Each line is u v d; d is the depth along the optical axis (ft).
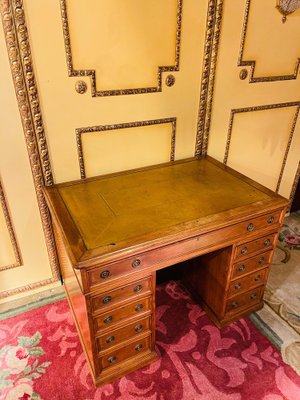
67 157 4.43
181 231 3.46
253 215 3.91
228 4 4.38
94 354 3.77
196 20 4.30
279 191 7.13
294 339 4.67
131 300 3.67
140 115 4.61
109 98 4.28
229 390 4.00
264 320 4.98
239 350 4.50
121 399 3.89
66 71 3.89
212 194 4.23
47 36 3.63
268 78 5.36
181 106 4.85
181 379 4.12
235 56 4.85
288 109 6.03
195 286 5.26
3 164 4.17
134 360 4.20
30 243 4.91
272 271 6.00
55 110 4.06
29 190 4.49
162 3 4.00
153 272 3.62
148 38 4.13
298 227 7.30
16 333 4.68
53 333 4.69
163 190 4.31
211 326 4.88
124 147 4.74
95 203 3.97
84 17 3.69
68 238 3.33
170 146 5.11
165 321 4.95
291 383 4.08
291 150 6.68
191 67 4.61
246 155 6.08
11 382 4.06
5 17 3.35
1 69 3.63
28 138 4.10
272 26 4.91
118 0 3.76
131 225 3.55
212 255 4.57
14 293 5.19
